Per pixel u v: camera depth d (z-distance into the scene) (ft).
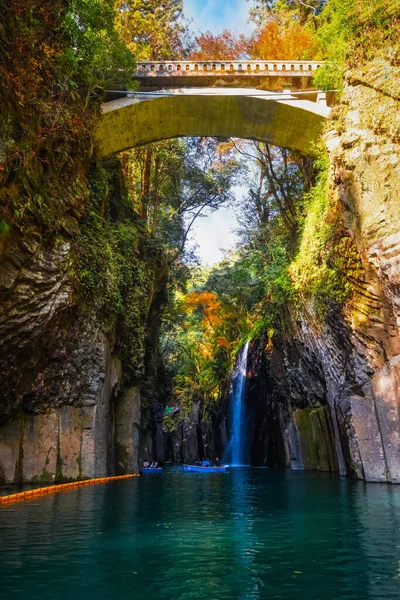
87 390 61.00
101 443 62.44
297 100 77.56
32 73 47.09
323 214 64.13
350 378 59.11
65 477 57.11
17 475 53.47
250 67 77.87
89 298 60.49
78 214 58.29
